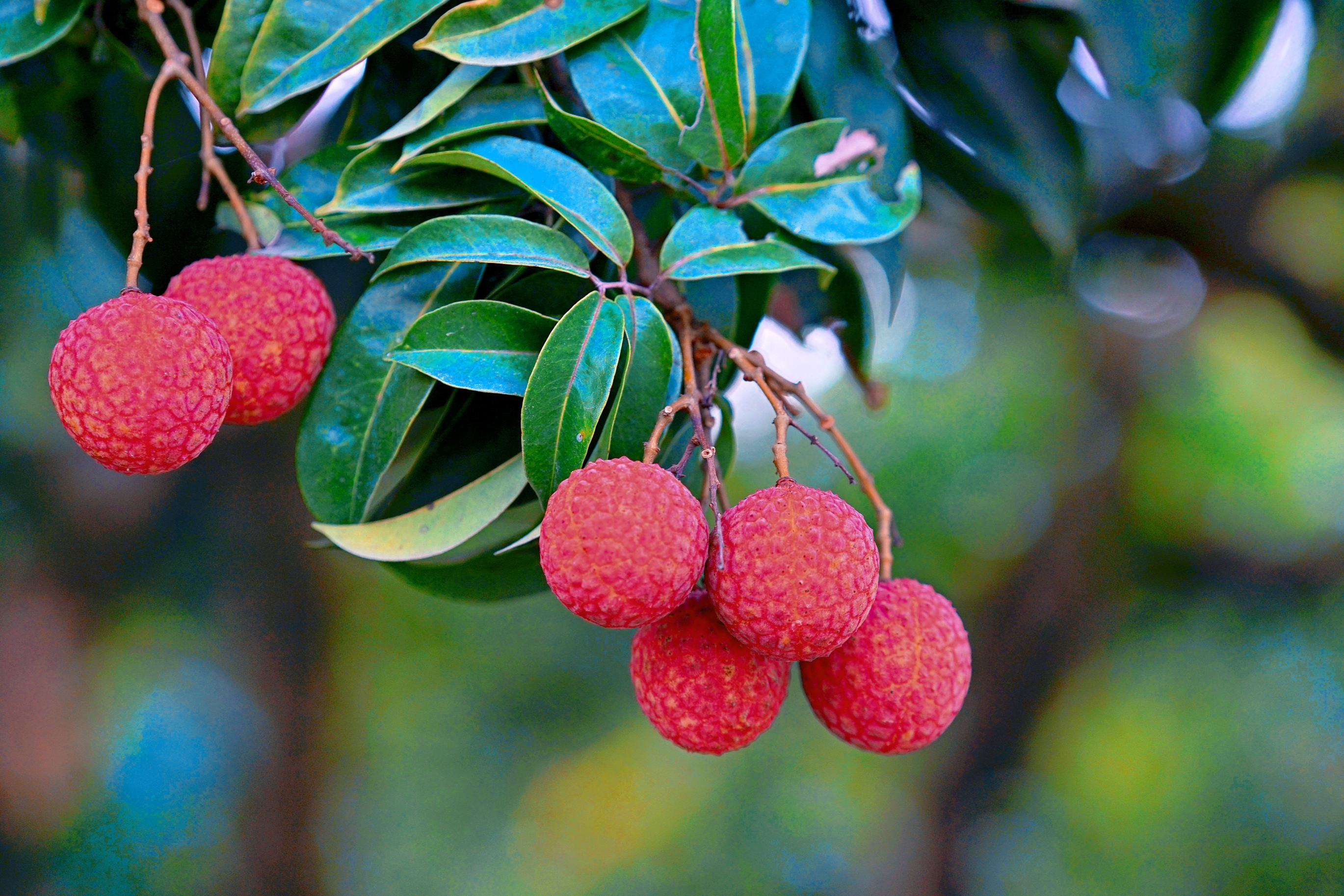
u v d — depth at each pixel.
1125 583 1.89
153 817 1.97
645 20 0.78
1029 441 2.18
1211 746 2.02
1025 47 0.83
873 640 0.78
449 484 0.78
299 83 0.78
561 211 0.76
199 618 1.81
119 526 1.61
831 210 0.79
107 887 1.86
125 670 2.02
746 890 2.31
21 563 1.65
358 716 2.30
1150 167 1.03
